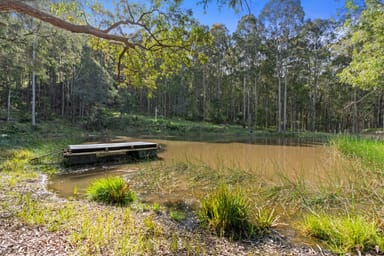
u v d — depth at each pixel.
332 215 3.28
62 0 4.44
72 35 9.67
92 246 2.15
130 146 7.81
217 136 16.58
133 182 5.18
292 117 24.92
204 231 2.82
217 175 5.30
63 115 21.08
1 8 2.86
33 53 10.05
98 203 3.64
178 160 7.46
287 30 18.61
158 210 3.54
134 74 5.50
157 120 21.39
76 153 6.79
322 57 19.95
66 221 2.72
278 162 7.33
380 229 2.73
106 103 23.20
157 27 4.48
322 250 2.48
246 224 2.90
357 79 7.56
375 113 23.14
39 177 5.31
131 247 2.20
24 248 2.02
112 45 5.34
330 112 25.14
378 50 7.05
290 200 3.92
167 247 2.30
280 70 19.48
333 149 8.33
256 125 22.67
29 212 2.92
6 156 7.09
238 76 22.64
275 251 2.43
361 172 4.69
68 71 17.58
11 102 19.62
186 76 25.08
